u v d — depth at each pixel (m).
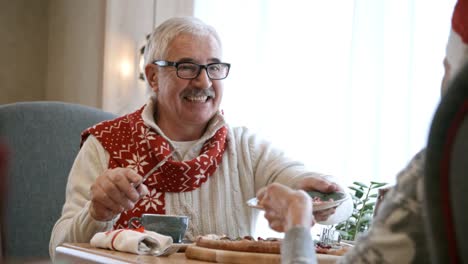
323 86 3.52
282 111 3.67
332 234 1.62
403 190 0.77
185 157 2.25
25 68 5.68
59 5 5.67
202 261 1.35
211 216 2.20
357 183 2.69
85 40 5.37
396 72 3.21
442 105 0.58
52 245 2.04
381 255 0.76
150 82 2.35
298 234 0.92
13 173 2.56
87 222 1.87
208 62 2.24
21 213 2.55
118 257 1.36
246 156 2.31
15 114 2.62
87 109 2.77
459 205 0.57
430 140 0.59
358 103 3.32
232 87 3.90
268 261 1.30
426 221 0.60
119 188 1.79
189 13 4.22
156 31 2.31
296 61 3.63
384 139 3.22
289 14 3.69
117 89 4.83
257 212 2.30
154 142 2.20
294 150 3.59
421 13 3.15
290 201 0.97
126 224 2.12
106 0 4.98
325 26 3.54
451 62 0.83
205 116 2.24
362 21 3.33
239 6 3.93
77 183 2.17
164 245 1.46
